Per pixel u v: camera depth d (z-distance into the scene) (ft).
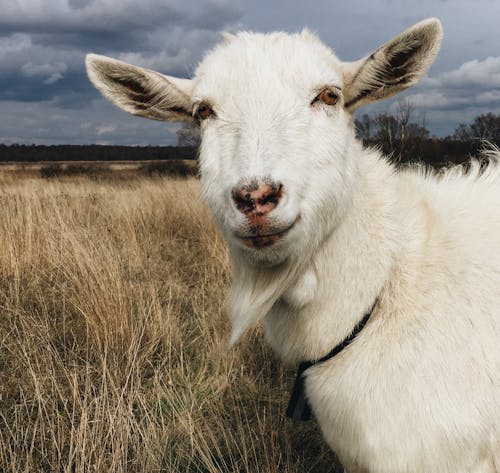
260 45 1.77
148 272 4.58
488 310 1.66
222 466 2.41
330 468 2.44
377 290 1.71
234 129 1.67
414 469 1.61
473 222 1.83
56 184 11.53
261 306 1.72
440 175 2.19
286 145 1.60
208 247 5.31
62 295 3.79
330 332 1.73
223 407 2.71
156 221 6.91
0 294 3.92
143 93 2.05
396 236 1.74
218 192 1.70
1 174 18.33
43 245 4.68
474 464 1.61
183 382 2.97
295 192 1.55
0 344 3.23
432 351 1.62
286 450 2.43
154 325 3.39
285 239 1.56
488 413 1.59
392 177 1.89
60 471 2.27
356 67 1.83
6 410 2.63
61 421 2.46
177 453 2.46
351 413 1.69
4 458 2.32
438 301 1.68
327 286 1.71
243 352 3.24
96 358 3.12
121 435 2.22
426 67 1.79
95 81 1.98
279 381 3.08
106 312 3.39
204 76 1.82
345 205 1.70
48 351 2.89
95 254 4.13
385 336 1.68
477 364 1.60
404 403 1.61
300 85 1.70
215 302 3.99
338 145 1.71
